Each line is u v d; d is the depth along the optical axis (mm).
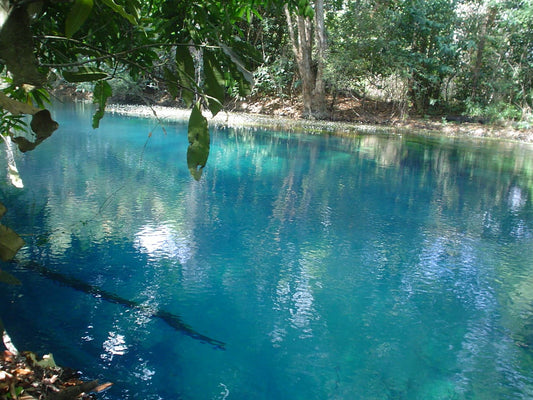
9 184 6195
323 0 18984
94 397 2350
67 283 3635
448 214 6105
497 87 18141
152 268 4008
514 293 3924
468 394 2627
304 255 4492
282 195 6609
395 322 3379
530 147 13359
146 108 18734
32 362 2439
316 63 19953
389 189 7293
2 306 3221
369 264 4363
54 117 13969
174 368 2697
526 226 5734
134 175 7176
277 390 2572
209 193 6480
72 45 2064
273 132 14023
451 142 13758
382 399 2549
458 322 3422
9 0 1407
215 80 1953
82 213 5277
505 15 17641
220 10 2049
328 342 3080
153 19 2014
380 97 21766
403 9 18578
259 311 3420
